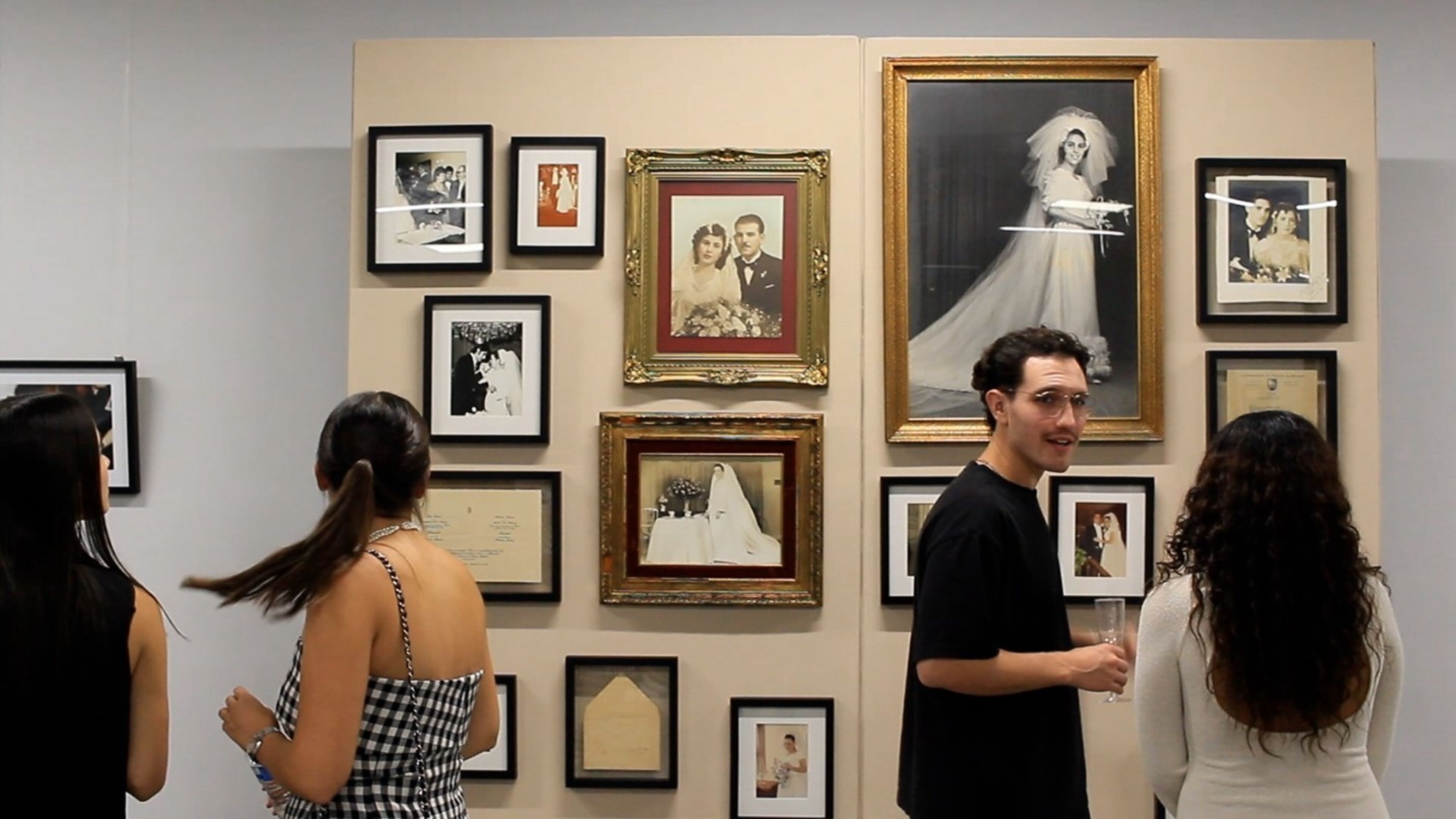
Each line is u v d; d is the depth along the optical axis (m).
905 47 3.17
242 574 1.99
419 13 3.59
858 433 3.12
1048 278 3.12
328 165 3.58
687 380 3.10
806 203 3.13
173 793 3.49
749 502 3.11
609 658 3.11
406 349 3.16
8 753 1.87
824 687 3.11
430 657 2.04
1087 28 3.57
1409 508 3.50
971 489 2.29
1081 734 2.33
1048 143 3.14
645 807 3.12
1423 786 3.46
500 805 3.13
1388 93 3.56
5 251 3.56
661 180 3.14
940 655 2.19
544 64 3.17
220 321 3.55
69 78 3.58
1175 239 3.15
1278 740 1.96
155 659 2.08
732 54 3.17
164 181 3.57
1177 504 3.12
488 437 3.12
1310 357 3.10
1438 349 3.51
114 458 3.48
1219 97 3.16
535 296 3.14
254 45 3.59
